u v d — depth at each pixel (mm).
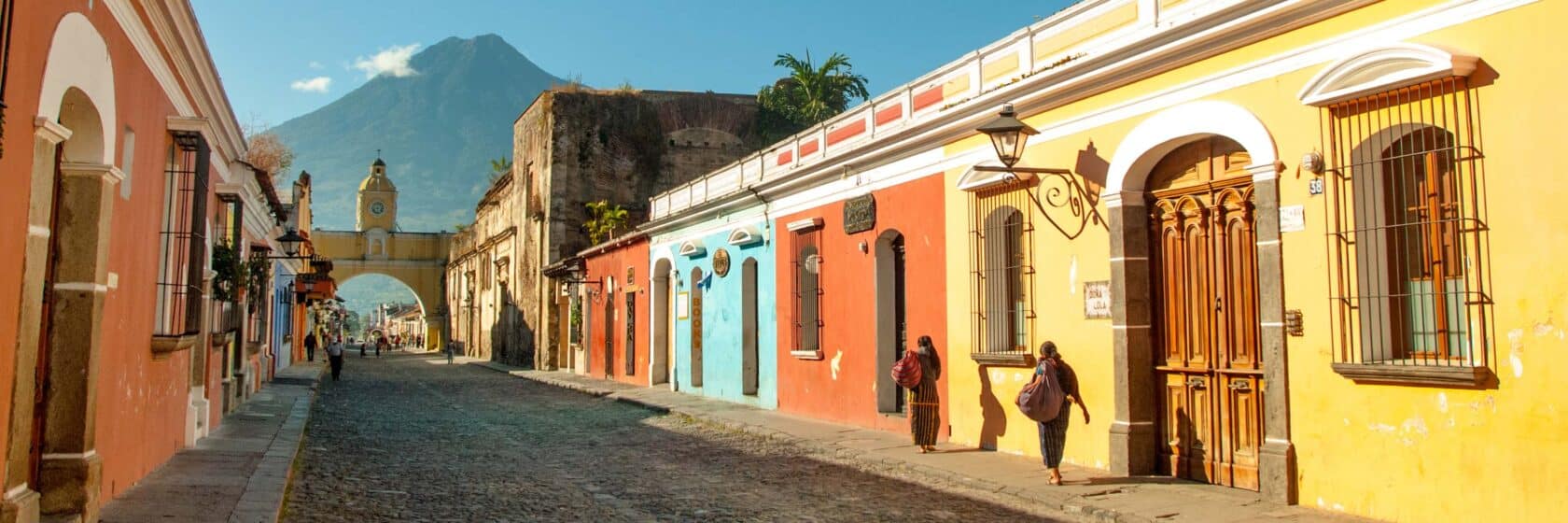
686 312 24188
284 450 12641
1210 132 9281
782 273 18734
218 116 12938
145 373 9867
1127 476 10164
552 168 37844
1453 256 7473
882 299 15422
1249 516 8234
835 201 16766
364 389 28703
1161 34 9539
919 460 11891
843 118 16688
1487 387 7141
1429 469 7512
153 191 9758
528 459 13055
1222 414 9602
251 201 18875
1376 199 7992
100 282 7727
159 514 8156
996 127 10695
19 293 6246
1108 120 10570
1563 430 6684
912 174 14469
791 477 11453
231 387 17719
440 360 55781
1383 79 7637
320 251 69750
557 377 32719
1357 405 8055
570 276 35719
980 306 12766
